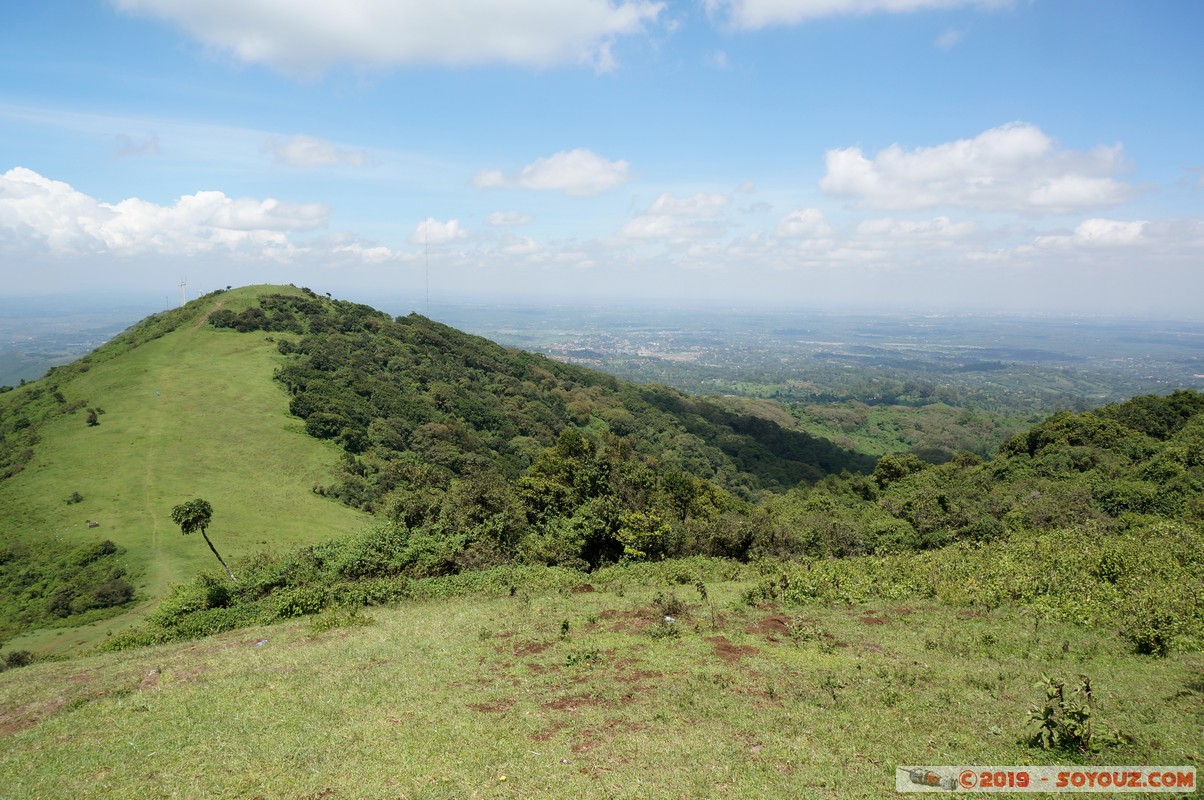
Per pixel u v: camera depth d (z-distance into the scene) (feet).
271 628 61.11
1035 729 28.81
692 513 125.08
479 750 30.14
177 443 184.14
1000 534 113.91
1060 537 78.95
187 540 140.05
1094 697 32.63
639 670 40.24
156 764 30.60
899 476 201.87
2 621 112.78
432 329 378.12
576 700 36.04
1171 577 56.13
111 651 63.10
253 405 212.84
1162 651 40.81
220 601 72.43
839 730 30.32
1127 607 48.73
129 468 168.66
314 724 34.35
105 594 118.01
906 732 29.89
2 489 156.46
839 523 128.26
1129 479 128.77
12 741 34.27
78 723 36.14
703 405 435.12
